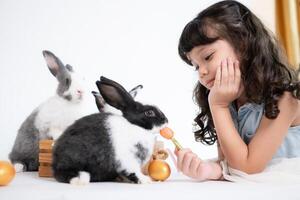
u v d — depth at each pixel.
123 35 1.89
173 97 1.92
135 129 1.27
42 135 1.59
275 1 2.10
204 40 1.35
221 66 1.33
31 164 1.57
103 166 1.25
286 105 1.33
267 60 1.41
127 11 1.89
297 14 2.09
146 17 1.92
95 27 1.85
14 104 1.75
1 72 1.75
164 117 1.30
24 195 1.13
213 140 1.56
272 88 1.36
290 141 1.42
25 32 1.78
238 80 1.33
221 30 1.37
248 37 1.39
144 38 1.91
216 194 1.16
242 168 1.31
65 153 1.26
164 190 1.17
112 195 1.13
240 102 1.45
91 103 1.68
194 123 1.74
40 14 1.80
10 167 1.23
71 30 1.83
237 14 1.41
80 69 1.83
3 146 1.72
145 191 1.16
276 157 1.42
